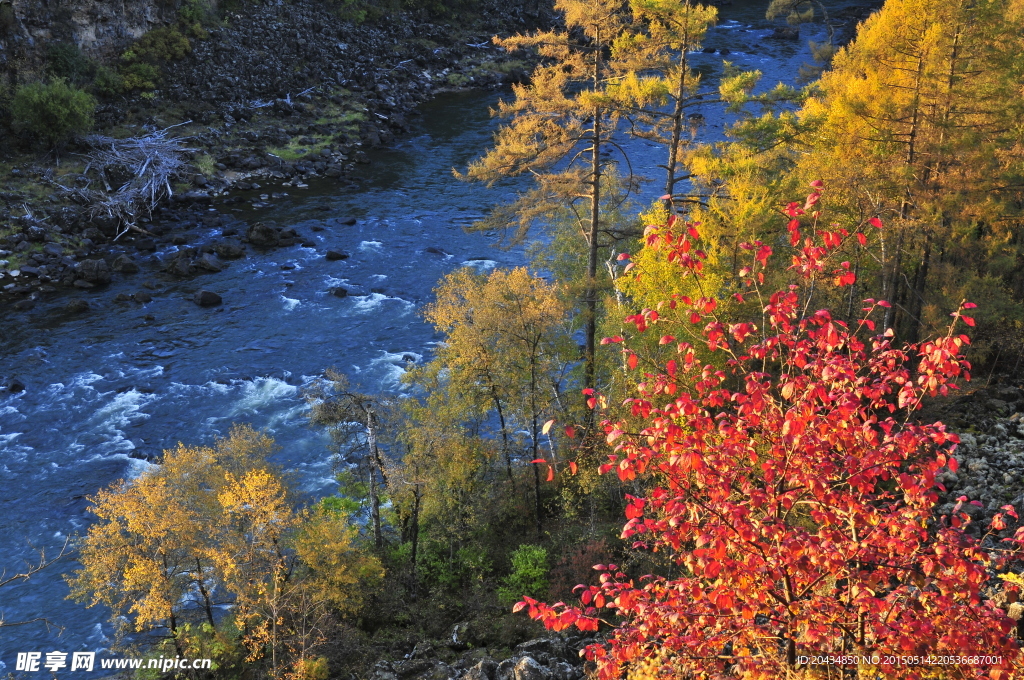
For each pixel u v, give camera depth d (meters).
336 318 50.53
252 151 72.62
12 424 40.78
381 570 27.55
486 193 68.88
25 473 37.41
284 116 80.69
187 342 47.72
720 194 33.12
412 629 27.20
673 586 9.27
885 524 8.63
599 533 28.88
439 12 104.00
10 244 55.91
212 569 25.88
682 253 10.03
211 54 81.81
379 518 31.38
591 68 34.75
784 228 29.23
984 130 31.19
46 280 53.50
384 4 99.88
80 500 35.72
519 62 95.06
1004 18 31.64
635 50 33.91
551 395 33.16
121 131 71.06
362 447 32.69
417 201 67.25
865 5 111.94
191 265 55.53
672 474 9.06
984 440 29.62
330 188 69.50
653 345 25.19
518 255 58.34
